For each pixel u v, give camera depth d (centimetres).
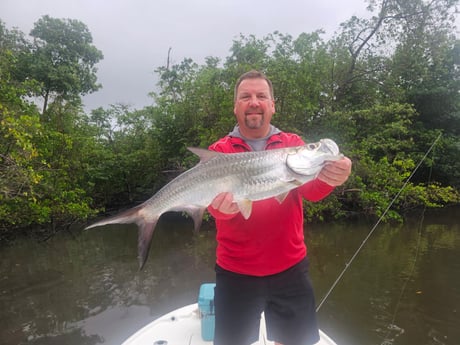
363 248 1223
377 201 1573
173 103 2177
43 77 2577
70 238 1609
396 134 1923
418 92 2208
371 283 888
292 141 344
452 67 2327
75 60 2850
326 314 730
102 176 2228
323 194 308
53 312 832
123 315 802
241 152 310
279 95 1631
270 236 310
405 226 1590
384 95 2142
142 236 306
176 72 2375
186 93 2106
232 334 321
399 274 947
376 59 2102
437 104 2252
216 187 304
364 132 1872
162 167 2234
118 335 718
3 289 986
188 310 495
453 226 1583
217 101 1814
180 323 459
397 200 1673
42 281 1040
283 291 318
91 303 874
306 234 1452
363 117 1820
